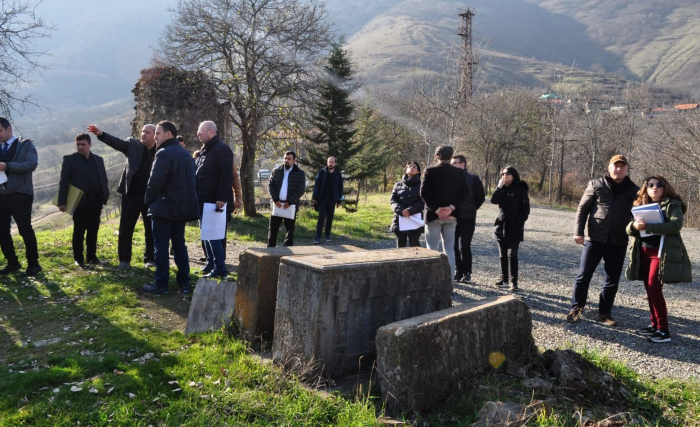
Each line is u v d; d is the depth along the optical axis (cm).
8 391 336
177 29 1473
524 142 3950
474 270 862
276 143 1758
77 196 678
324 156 2134
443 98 2219
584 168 4284
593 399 339
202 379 354
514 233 697
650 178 505
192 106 1538
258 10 1461
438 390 321
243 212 1560
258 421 299
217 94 1542
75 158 698
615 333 521
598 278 840
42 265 696
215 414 303
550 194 3431
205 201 645
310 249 467
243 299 439
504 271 718
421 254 420
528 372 364
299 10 1508
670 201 487
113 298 558
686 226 2120
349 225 1434
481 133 3719
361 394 329
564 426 294
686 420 329
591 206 559
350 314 364
